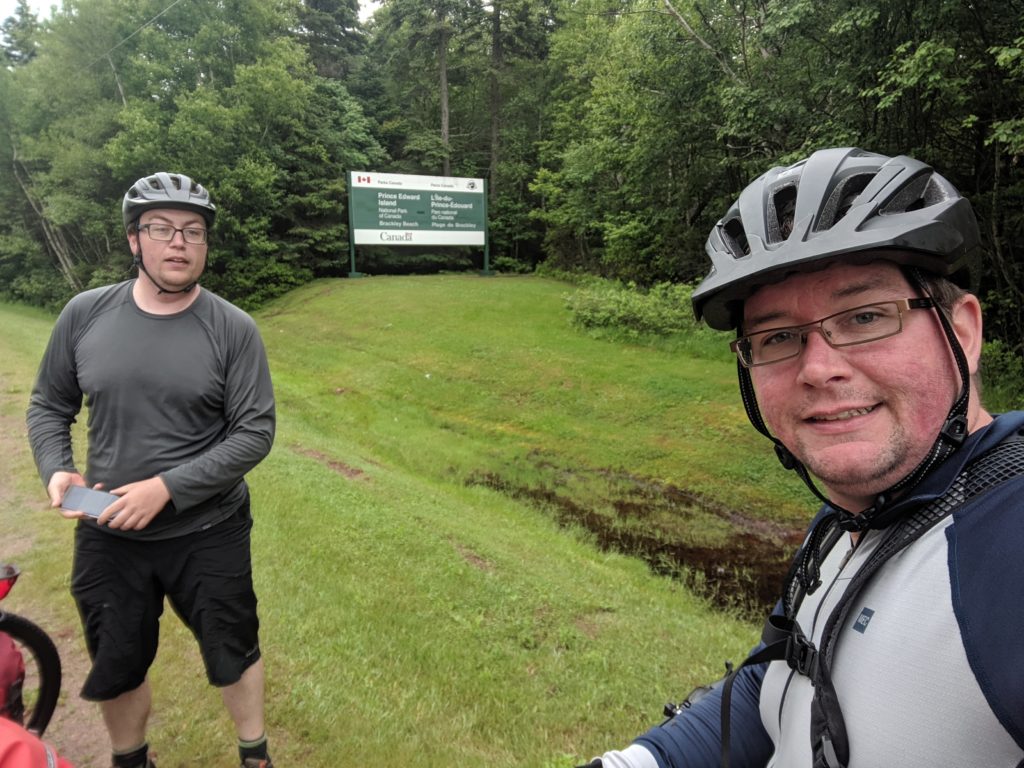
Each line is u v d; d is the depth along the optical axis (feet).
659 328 44.88
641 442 31.71
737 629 15.28
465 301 62.23
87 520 6.75
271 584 13.23
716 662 12.05
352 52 110.93
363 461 27.25
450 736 9.16
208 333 6.91
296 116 84.33
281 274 80.33
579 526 24.86
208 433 6.97
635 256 65.57
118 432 6.67
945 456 2.81
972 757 2.35
